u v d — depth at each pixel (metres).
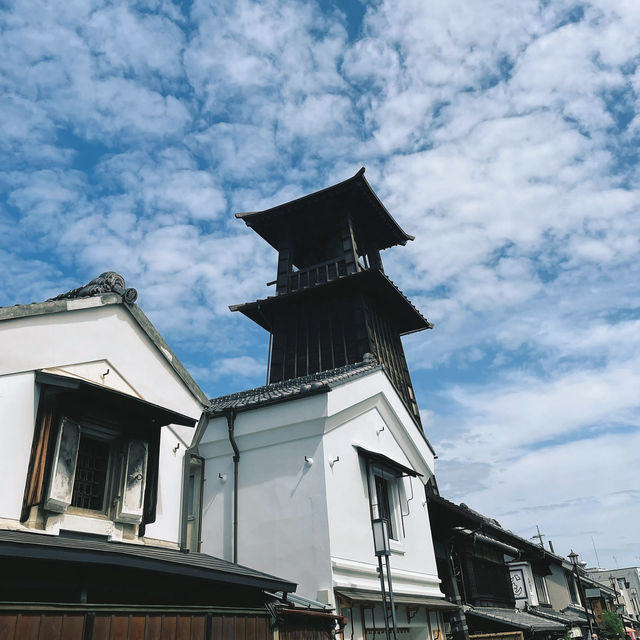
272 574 11.33
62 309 8.37
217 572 7.46
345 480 12.55
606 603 46.03
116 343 9.31
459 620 16.45
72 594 6.55
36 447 7.48
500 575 22.97
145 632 6.12
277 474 12.29
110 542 8.07
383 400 15.48
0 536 5.89
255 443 12.83
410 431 16.61
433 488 23.44
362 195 27.36
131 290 9.56
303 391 12.44
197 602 7.89
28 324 7.93
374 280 24.48
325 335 24.70
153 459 9.22
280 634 8.28
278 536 11.64
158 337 10.13
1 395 7.36
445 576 17.67
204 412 11.13
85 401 8.25
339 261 26.53
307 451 12.23
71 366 8.46
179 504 10.05
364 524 12.72
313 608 9.78
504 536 22.56
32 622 5.13
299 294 25.45
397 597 12.62
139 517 8.62
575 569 31.77
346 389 13.29
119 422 8.82
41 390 7.87
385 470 14.59
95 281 9.18
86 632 5.54
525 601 24.41
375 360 17.22
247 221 28.81
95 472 8.54
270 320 27.00
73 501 8.05
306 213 28.31
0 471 7.03
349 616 11.20
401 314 27.62
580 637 30.59
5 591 6.07
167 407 10.21
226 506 12.45
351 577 11.54
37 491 7.25
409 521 15.30
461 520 18.38
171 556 7.86
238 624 7.41
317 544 11.17
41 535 7.00
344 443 13.06
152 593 7.37
